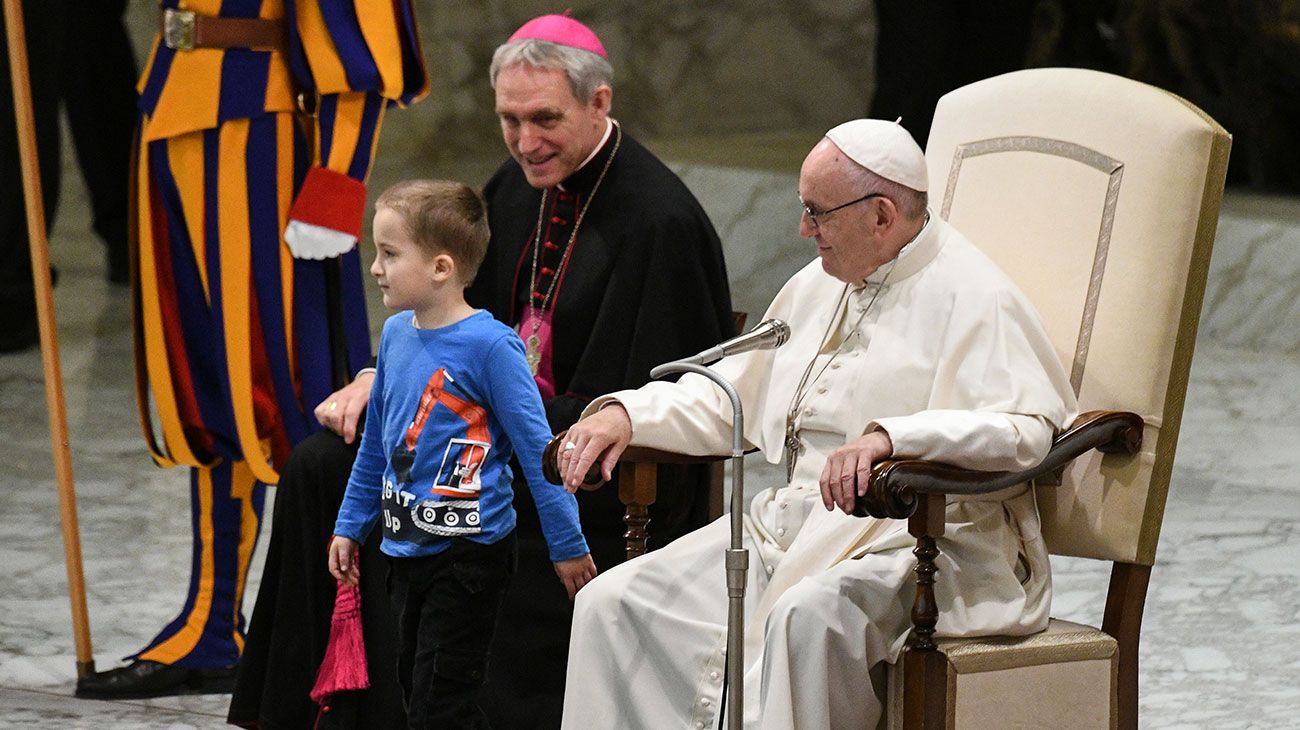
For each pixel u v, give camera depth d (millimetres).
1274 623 18969
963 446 12203
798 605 12438
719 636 13453
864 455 12062
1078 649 12883
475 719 13711
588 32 15961
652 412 14016
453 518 13406
